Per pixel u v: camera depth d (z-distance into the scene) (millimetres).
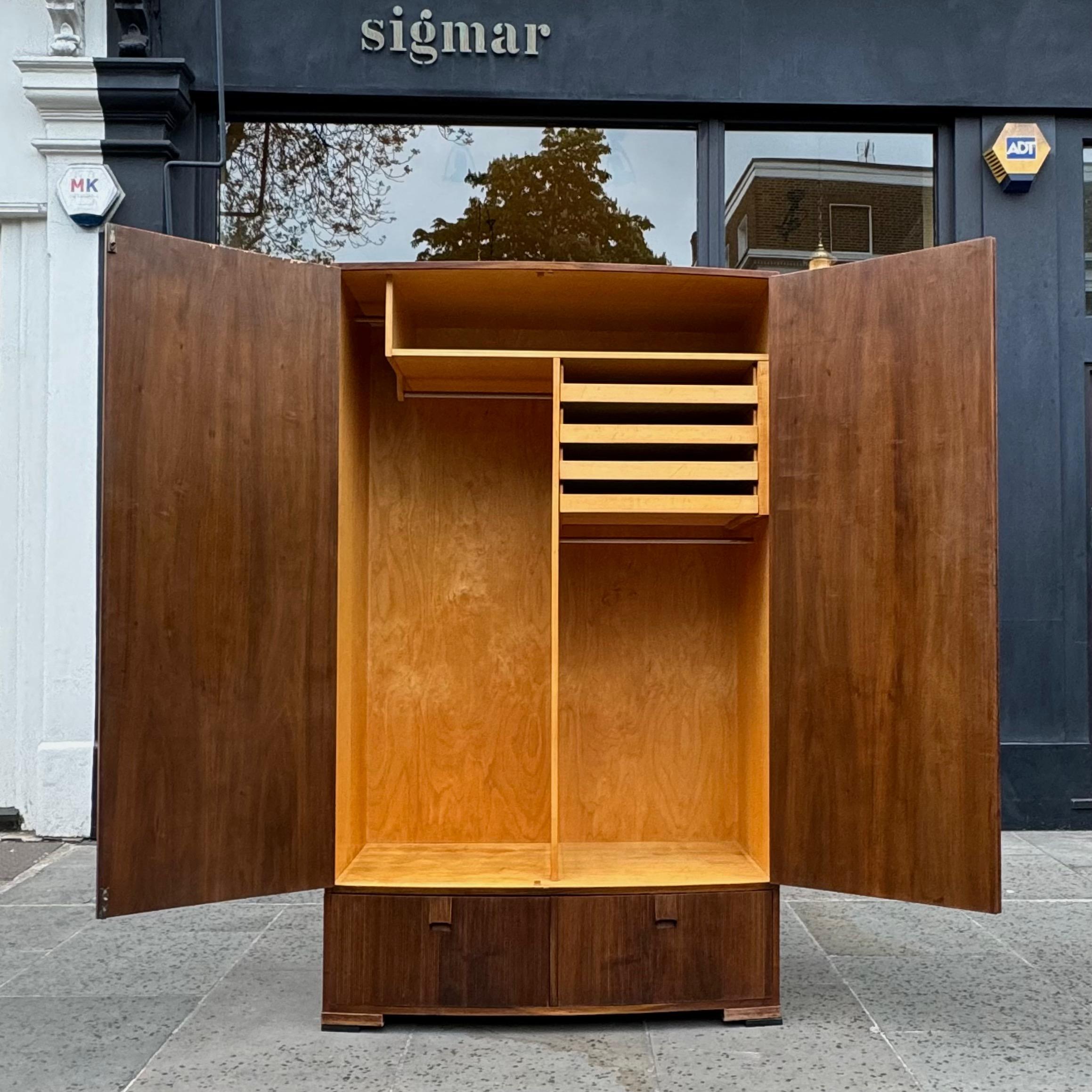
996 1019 3139
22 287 5375
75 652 5203
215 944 3832
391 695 3705
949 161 5586
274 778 2928
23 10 5328
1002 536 5406
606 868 3281
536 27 5379
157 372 2830
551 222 5582
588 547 3762
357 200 5543
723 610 3764
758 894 3076
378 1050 2904
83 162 5250
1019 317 5449
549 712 3719
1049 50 5453
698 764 3738
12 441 5406
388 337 3107
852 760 2975
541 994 3016
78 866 4816
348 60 5352
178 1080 2738
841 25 5434
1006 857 4934
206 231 5426
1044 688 5402
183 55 5340
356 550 3430
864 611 2977
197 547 2857
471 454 3762
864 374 3002
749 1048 2918
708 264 5531
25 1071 2793
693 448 3715
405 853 3518
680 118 5531
